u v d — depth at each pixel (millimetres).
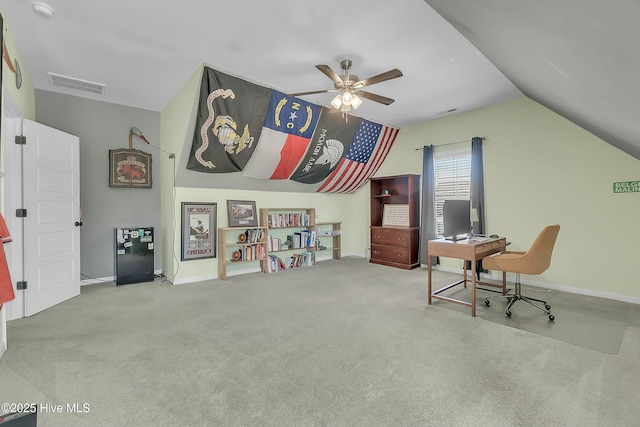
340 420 1554
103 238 4500
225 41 2898
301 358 2201
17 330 2703
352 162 5754
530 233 4262
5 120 2988
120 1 2344
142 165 4773
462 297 3707
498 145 4559
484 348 2350
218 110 3811
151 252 4543
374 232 5922
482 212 4609
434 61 3254
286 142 4676
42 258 3268
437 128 5301
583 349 2324
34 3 2359
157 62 3316
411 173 5695
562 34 1509
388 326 2795
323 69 2818
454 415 1589
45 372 2004
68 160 3648
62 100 4168
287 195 5812
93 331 2682
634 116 2025
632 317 3014
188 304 3447
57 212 3482
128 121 4688
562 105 3125
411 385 1862
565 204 3973
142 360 2166
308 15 2500
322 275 4910
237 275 4941
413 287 4164
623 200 3572
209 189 4805
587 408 1637
